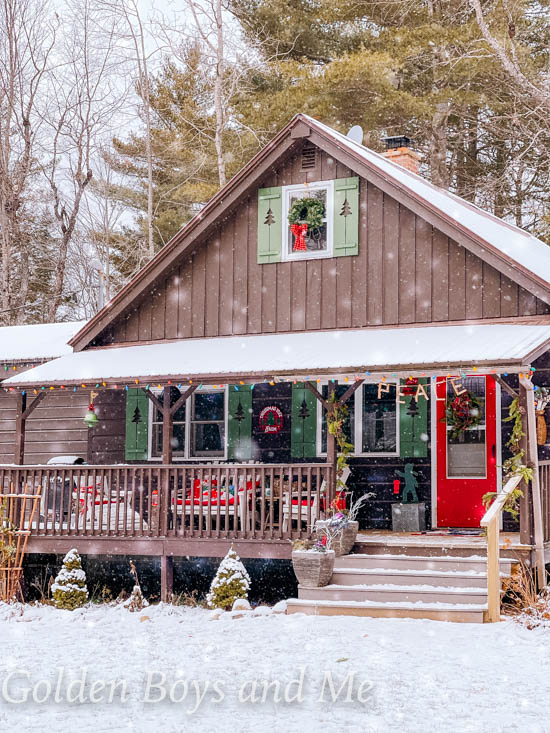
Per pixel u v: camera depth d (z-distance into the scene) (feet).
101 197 137.08
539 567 44.47
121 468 53.78
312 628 41.14
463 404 53.52
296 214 57.16
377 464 56.59
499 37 90.02
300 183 57.67
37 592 58.49
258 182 58.54
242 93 102.78
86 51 124.36
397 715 27.99
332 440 49.26
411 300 53.93
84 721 28.50
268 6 103.19
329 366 48.39
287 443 59.16
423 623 41.34
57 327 73.41
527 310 50.85
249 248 58.80
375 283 55.06
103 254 137.08
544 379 53.21
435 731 26.48
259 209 58.65
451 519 54.75
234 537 50.49
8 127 122.93
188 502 54.85
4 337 72.33
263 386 60.29
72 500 55.36
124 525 53.21
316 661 35.35
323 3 100.42
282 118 97.04
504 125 101.45
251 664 35.45
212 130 114.93
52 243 138.51
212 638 41.29
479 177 105.91
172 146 118.62
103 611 50.26
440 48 94.79
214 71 108.47
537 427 51.03
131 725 27.84
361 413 57.36
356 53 92.07
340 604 43.86
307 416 58.65
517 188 103.14
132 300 60.85
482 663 34.27
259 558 52.26
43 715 29.35
